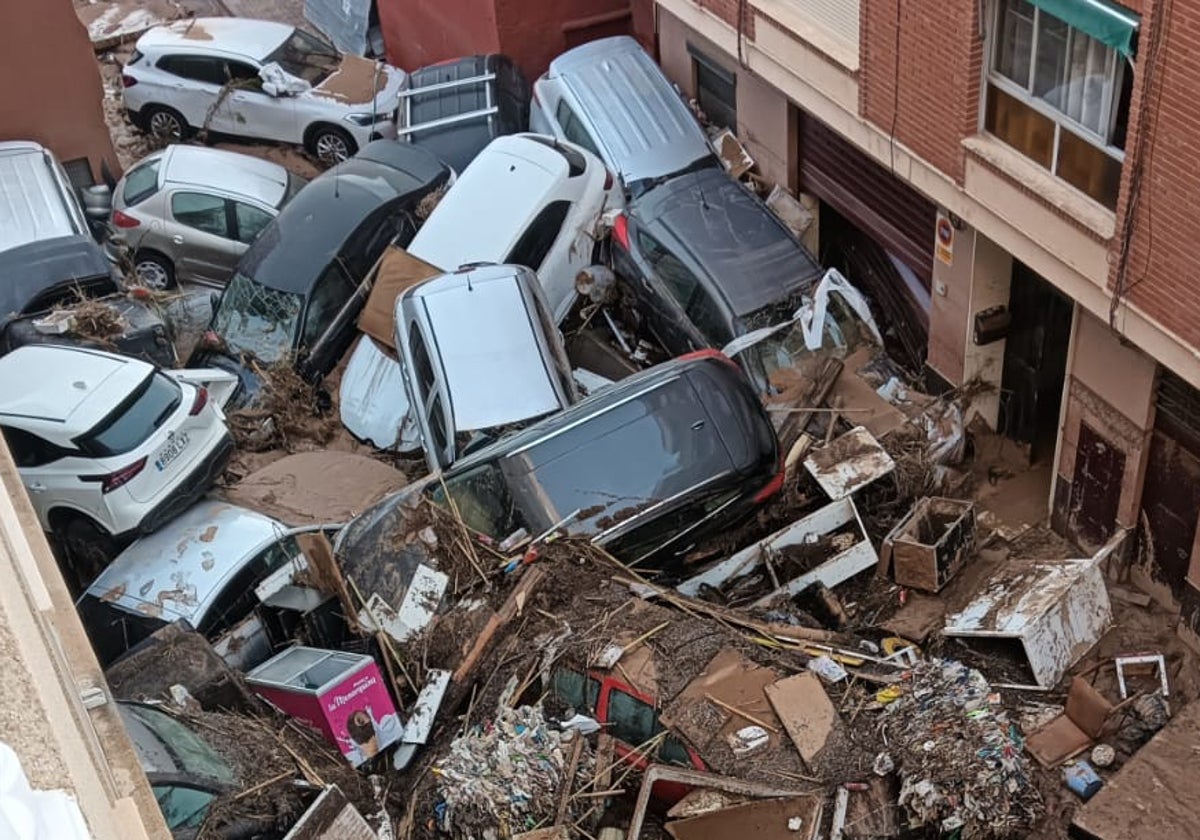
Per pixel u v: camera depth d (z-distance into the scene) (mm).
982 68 9258
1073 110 8602
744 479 10258
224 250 15359
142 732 7520
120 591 10266
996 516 11289
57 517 11234
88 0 22906
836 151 13398
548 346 11781
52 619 4566
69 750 2555
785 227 12969
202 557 10461
